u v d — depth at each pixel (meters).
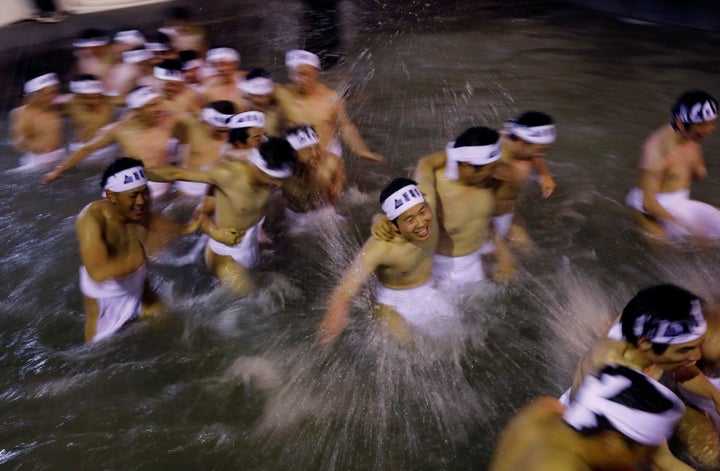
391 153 7.09
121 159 4.10
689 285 4.73
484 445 3.66
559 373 4.10
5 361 4.39
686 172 4.97
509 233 5.26
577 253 5.18
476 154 4.00
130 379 4.20
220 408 3.97
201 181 4.60
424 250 4.11
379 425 3.81
